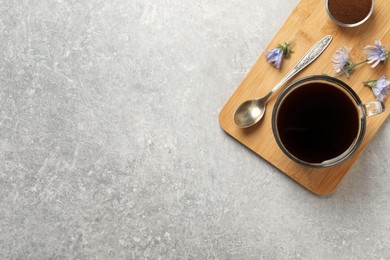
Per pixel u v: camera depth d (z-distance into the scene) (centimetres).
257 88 61
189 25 66
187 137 67
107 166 68
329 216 65
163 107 67
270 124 61
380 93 58
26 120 69
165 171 67
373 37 59
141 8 67
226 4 66
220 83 66
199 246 67
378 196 65
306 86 55
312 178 61
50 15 68
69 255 69
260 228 66
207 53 66
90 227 68
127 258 68
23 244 69
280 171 65
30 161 69
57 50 68
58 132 69
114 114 68
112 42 68
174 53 67
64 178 69
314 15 60
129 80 67
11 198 69
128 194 68
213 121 66
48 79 69
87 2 68
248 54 66
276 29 65
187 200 67
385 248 65
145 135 67
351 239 65
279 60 60
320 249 66
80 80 68
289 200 65
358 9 58
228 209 66
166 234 68
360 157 65
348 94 55
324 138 56
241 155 66
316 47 60
